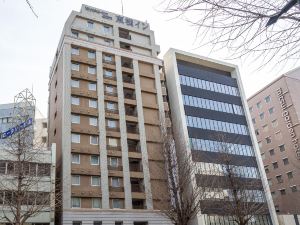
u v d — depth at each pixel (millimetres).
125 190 39125
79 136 40000
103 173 38781
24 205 31656
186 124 46312
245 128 52156
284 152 63344
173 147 31844
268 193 47406
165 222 39188
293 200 59438
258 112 71125
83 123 40969
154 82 49469
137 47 51594
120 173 39875
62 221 34406
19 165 27281
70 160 37719
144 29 53500
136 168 42312
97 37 48594
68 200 35531
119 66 47281
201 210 35188
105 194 37781
